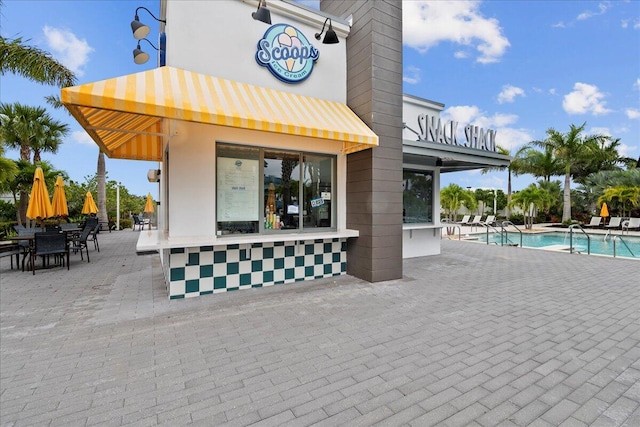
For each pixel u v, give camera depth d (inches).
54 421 112.7
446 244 647.1
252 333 190.7
